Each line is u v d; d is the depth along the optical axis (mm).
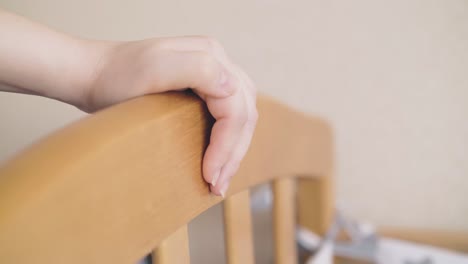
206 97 434
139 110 396
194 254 911
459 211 982
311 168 750
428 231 962
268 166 610
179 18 906
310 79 956
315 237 873
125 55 444
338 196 1023
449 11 887
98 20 893
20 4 891
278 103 620
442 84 925
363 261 936
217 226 899
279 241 693
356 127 977
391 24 913
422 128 956
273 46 941
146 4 891
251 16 926
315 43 938
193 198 439
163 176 405
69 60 452
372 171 997
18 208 311
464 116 931
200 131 441
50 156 333
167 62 420
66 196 330
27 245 313
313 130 742
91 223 345
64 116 881
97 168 348
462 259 820
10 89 461
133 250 378
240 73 465
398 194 1001
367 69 940
